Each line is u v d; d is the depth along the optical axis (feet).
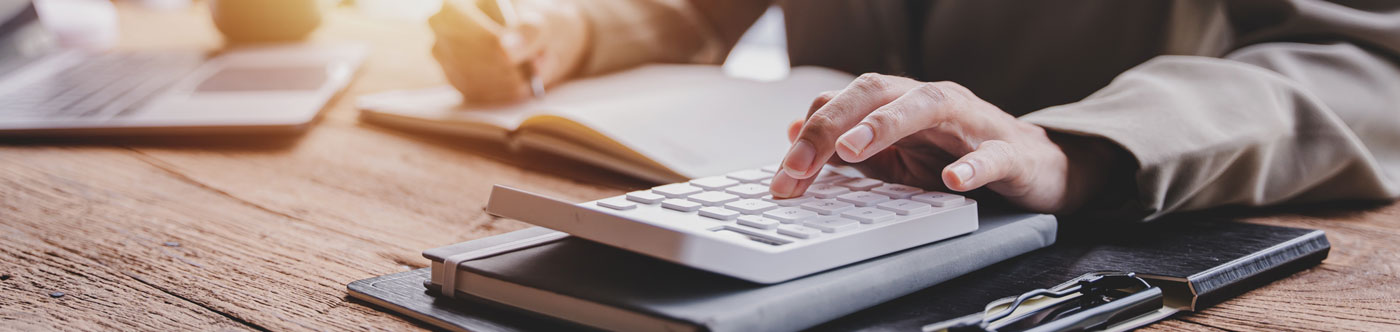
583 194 2.27
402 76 4.19
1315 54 2.27
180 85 3.39
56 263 1.63
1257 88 2.04
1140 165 1.74
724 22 4.30
